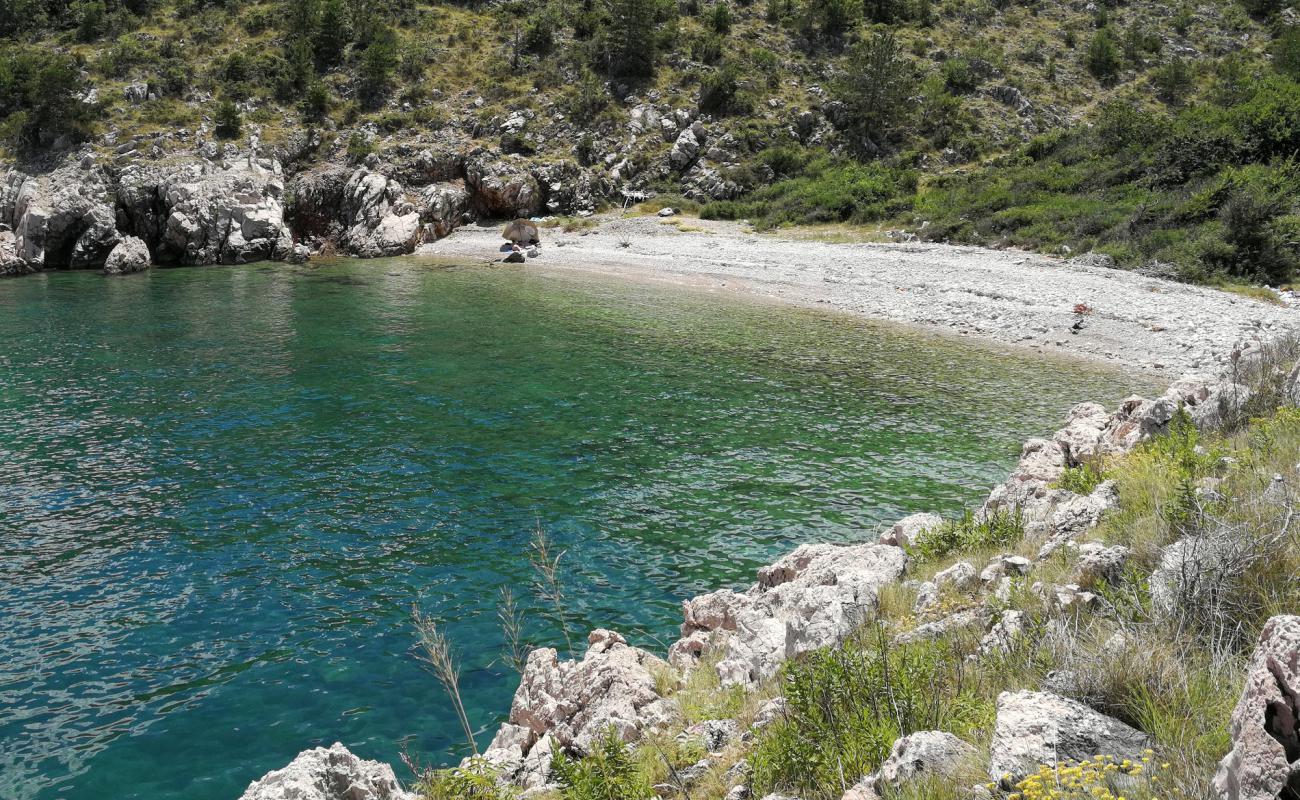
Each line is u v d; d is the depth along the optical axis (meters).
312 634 13.41
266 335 36.31
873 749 6.12
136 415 24.73
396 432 23.52
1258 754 3.86
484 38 88.75
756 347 34.69
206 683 12.11
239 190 65.75
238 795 9.93
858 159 77.25
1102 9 106.31
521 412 25.44
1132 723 5.39
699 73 84.38
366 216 69.62
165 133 70.94
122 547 16.34
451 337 36.00
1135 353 33.06
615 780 6.85
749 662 9.92
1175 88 89.00
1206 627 6.25
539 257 62.38
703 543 16.88
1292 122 54.41
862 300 45.06
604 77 85.00
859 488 19.67
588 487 19.70
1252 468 9.36
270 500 18.72
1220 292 40.41
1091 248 50.50
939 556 11.95
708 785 7.08
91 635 13.31
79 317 40.31
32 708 11.51
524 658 12.70
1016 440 23.05
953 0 105.44
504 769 8.74
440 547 16.53
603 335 36.59
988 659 7.21
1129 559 8.23
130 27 84.62
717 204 73.19
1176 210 49.16
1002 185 65.00
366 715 11.42
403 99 80.69
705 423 24.56
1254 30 104.81
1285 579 6.41
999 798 4.66
